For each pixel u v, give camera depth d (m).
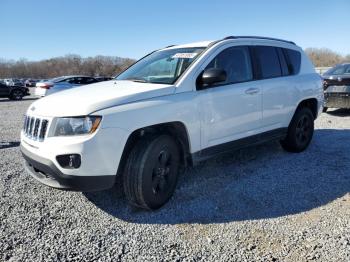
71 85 16.67
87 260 2.67
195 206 3.66
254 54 4.80
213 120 4.05
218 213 3.50
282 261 2.66
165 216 3.44
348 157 5.37
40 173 3.50
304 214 3.45
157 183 3.56
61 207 3.61
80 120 3.12
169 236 3.05
